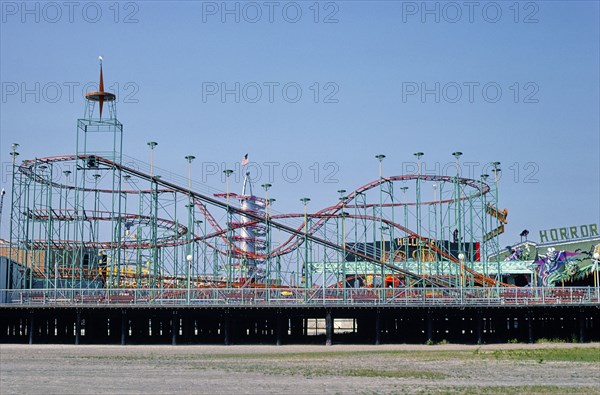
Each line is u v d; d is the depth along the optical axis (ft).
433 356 236.84
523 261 480.64
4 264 345.92
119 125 343.46
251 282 417.69
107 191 374.84
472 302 291.79
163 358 232.73
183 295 317.83
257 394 158.81
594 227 464.24
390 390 164.35
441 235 415.85
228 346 282.15
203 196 348.79
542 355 237.86
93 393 160.15
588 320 354.13
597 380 180.24
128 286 391.65
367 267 477.36
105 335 338.54
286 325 361.10
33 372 195.31
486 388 167.84
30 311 291.58
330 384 172.65
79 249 367.04
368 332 357.00
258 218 360.07
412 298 296.51
